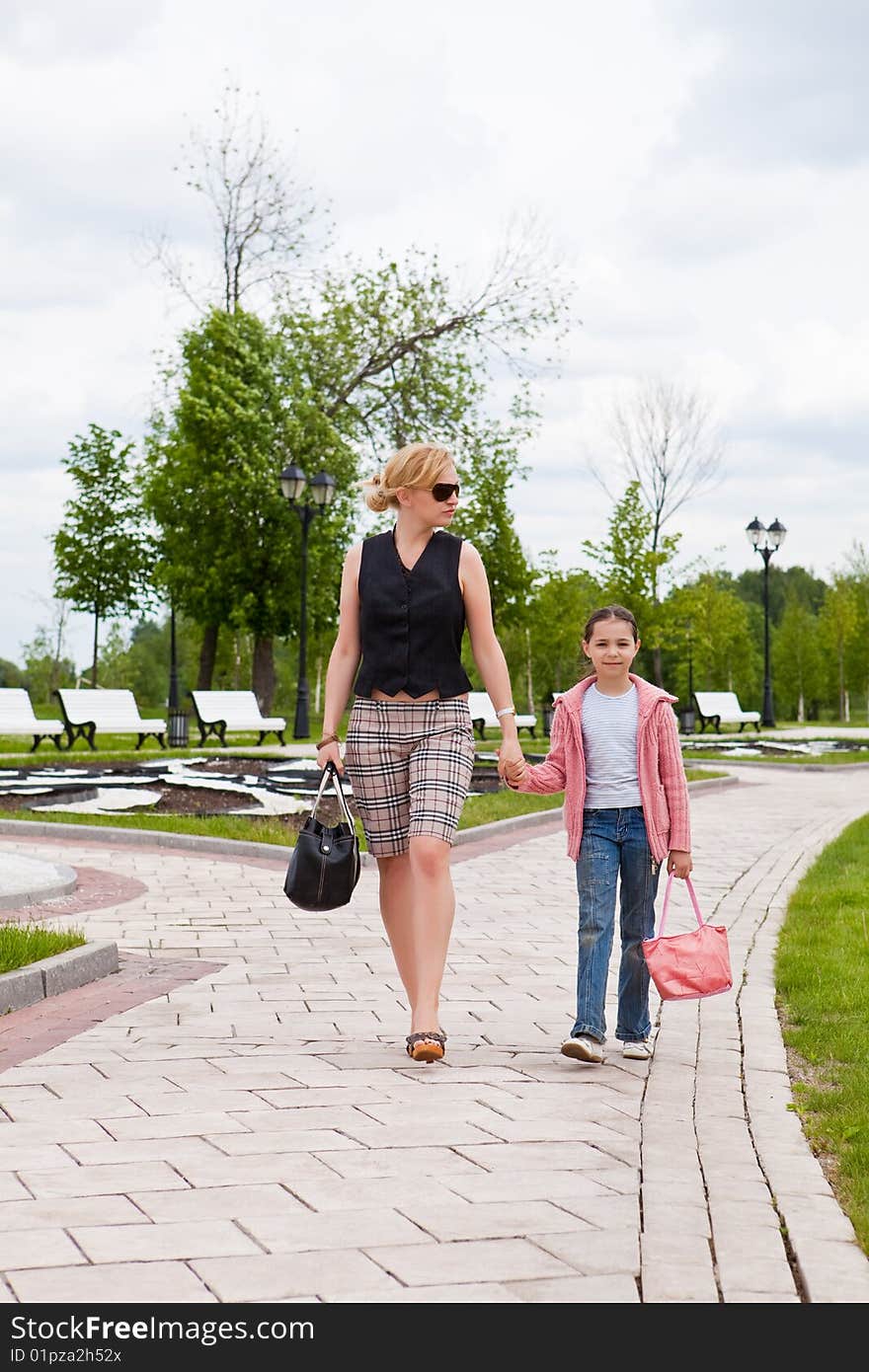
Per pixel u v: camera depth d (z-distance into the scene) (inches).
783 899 414.6
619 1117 194.5
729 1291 134.1
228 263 1712.6
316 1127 185.5
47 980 271.6
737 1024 257.4
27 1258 138.7
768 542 1676.9
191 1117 189.2
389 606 226.5
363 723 230.1
